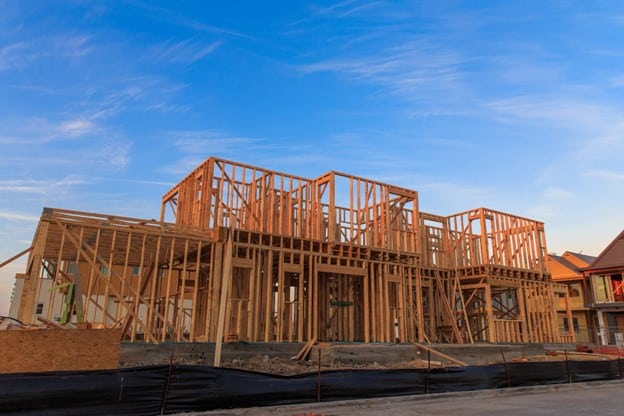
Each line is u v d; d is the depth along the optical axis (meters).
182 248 16.89
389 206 21.95
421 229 27.73
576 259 40.25
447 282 25.86
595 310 34.97
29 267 13.69
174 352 13.87
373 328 19.47
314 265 18.36
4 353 8.23
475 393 11.45
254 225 17.70
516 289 26.95
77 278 13.09
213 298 15.53
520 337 25.77
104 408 7.37
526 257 27.36
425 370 11.05
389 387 10.33
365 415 8.51
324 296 20.02
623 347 25.48
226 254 15.71
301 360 15.62
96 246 13.65
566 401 10.73
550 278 28.00
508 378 12.52
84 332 8.95
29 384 6.94
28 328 9.43
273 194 18.27
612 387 14.02
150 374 7.88
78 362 8.77
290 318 17.47
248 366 14.00
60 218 13.31
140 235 15.09
